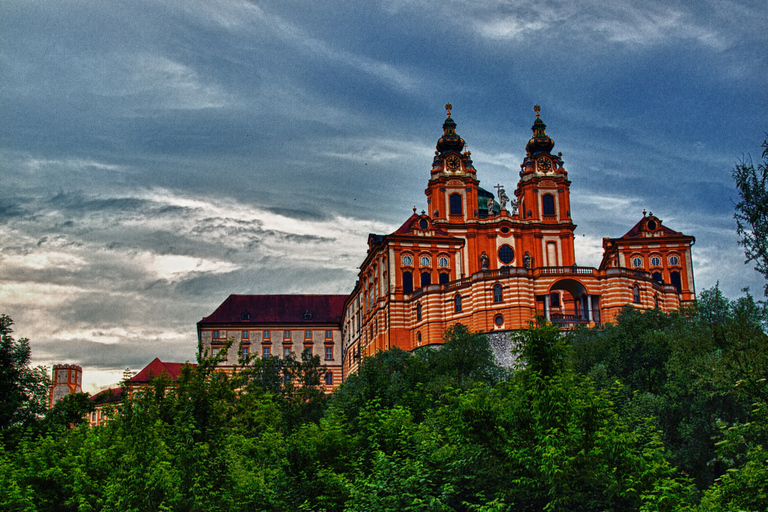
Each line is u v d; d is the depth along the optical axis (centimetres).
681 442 5581
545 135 12912
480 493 3653
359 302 13050
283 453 4406
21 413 7044
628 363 6656
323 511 3928
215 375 4544
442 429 4353
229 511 4216
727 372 4094
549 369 3797
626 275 9731
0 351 7269
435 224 11988
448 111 12825
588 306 9662
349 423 4831
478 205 13262
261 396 5403
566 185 12588
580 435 3534
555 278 9662
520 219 12556
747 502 3309
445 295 10331
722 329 4091
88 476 4628
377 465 3878
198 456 4162
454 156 12469
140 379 13300
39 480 4866
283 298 15575
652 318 7162
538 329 3900
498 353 9400
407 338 10825
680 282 11725
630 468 3497
